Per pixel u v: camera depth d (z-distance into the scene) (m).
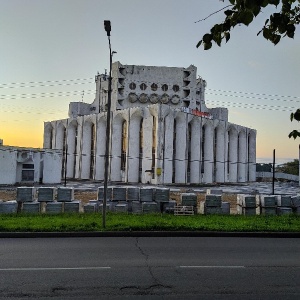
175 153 64.62
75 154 77.81
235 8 2.97
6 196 30.77
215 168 72.62
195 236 12.91
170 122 62.59
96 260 8.62
